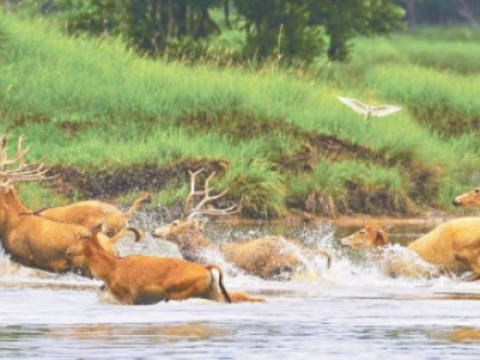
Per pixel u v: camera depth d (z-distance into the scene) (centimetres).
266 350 4072
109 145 9000
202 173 8725
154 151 8812
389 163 9488
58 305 4978
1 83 9625
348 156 9406
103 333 4359
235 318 4669
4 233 5897
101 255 5041
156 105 9531
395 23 12975
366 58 16562
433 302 5116
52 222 5866
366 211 8988
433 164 9531
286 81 10206
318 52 11931
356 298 5225
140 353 4019
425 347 4134
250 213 8562
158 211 8394
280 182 8938
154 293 4981
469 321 4631
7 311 4822
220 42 11981
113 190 8619
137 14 11781
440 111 10788
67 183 8562
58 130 9256
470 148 10300
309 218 8725
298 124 9519
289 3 11950
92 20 11681
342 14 12356
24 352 4034
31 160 8625
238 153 8956
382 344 4181
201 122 9500
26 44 10256
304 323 4569
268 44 11762
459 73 14175
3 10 11244
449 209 9288
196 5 11919
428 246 5953
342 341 4228
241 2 11931
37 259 5844
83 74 9950
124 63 10294
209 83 9844
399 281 5881
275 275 5875
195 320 4622
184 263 5041
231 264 5912
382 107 7569
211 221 8456
